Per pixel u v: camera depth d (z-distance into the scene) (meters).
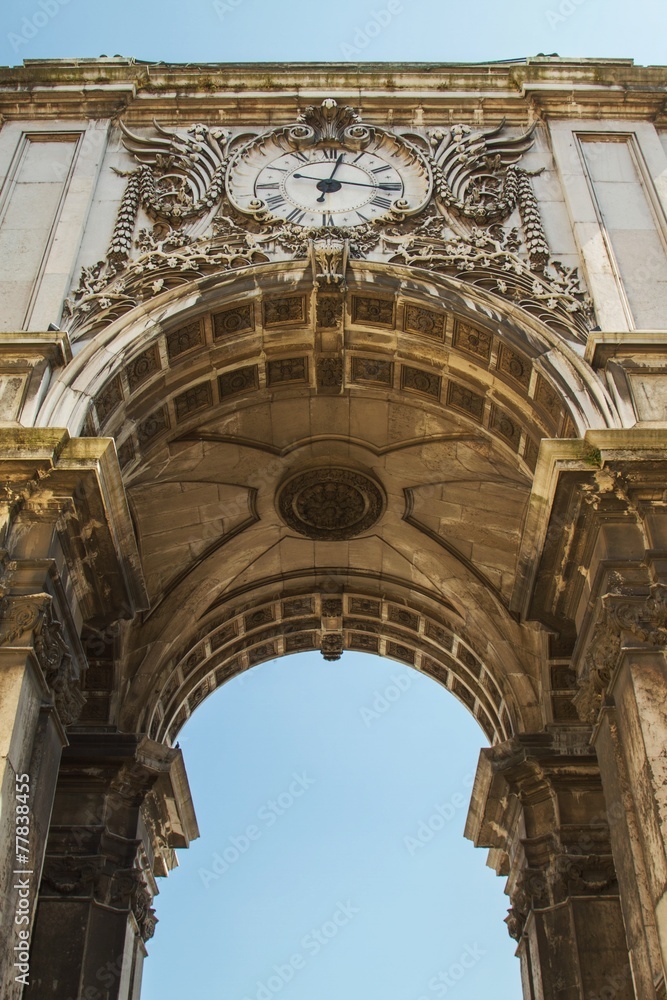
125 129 11.92
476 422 11.03
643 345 9.17
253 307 10.22
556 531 8.34
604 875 11.19
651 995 6.33
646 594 7.44
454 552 13.65
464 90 12.47
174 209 10.96
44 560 7.56
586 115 12.19
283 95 12.27
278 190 11.31
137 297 10.05
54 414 8.73
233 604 14.60
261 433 12.26
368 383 11.38
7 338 9.09
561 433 9.41
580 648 8.12
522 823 12.16
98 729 12.41
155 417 10.57
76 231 10.67
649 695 6.93
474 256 10.52
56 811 11.70
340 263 10.16
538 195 11.27
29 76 12.36
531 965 11.52
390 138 11.87
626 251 10.51
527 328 9.71
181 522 13.08
